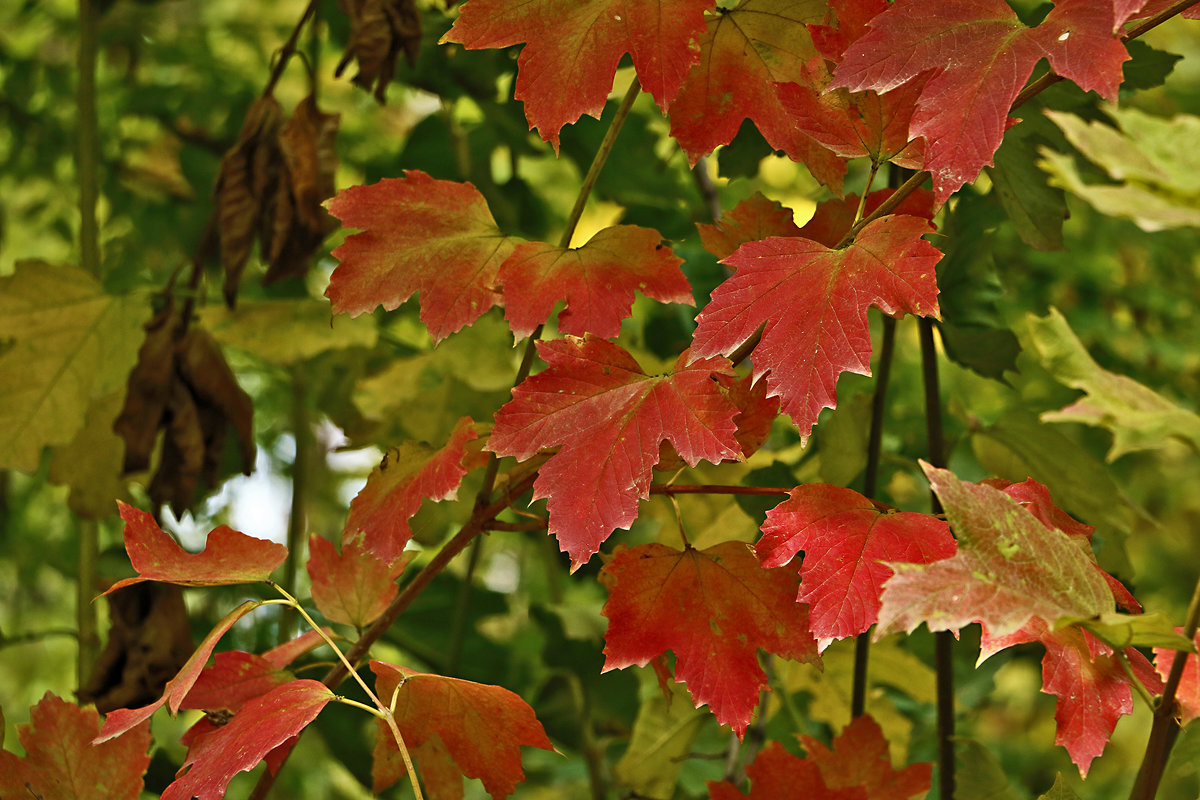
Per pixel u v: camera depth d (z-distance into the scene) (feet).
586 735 4.65
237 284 4.30
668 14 3.50
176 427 4.32
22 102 7.35
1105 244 8.19
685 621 3.52
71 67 7.47
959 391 7.13
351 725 4.49
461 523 5.07
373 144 7.70
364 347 5.42
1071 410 3.36
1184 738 3.53
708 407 3.44
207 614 5.85
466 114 6.98
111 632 4.26
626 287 3.53
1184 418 3.35
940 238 4.02
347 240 3.59
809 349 3.40
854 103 3.50
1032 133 3.84
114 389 4.58
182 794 3.39
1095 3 3.34
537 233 5.55
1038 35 3.36
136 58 7.00
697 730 4.48
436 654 5.17
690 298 3.53
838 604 3.39
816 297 3.41
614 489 3.43
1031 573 3.27
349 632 4.53
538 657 6.52
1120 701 3.38
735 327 3.43
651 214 5.28
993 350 4.05
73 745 3.68
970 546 3.26
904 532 3.43
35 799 3.65
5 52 7.35
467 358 5.24
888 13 3.41
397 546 3.53
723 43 3.60
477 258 3.60
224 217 4.28
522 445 3.47
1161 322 8.32
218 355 4.37
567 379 3.50
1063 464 4.11
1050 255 7.86
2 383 4.48
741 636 3.51
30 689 10.85
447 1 4.48
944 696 3.91
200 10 8.38
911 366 7.20
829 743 4.71
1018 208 3.86
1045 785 8.56
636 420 3.45
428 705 3.60
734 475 4.39
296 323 4.70
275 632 5.56
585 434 3.46
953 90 3.37
